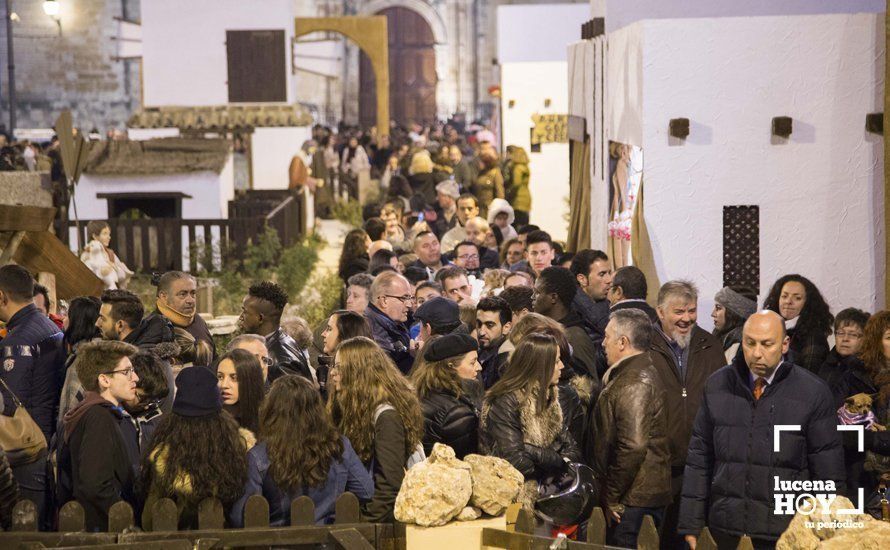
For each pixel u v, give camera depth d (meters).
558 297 13.79
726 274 17.11
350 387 10.12
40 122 94.81
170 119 46.12
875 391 11.76
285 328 15.30
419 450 10.16
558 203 41.31
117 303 13.15
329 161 62.97
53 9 59.28
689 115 16.84
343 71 103.44
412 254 22.72
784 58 16.72
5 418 11.02
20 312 13.10
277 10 46.69
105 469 9.88
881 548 8.34
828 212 16.91
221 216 35.69
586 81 23.70
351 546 9.02
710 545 8.68
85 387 10.42
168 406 12.02
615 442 11.26
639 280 14.23
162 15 46.44
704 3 21.66
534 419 10.52
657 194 16.95
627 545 11.22
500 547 8.99
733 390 10.52
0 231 16.05
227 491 9.28
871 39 16.66
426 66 105.69
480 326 13.66
